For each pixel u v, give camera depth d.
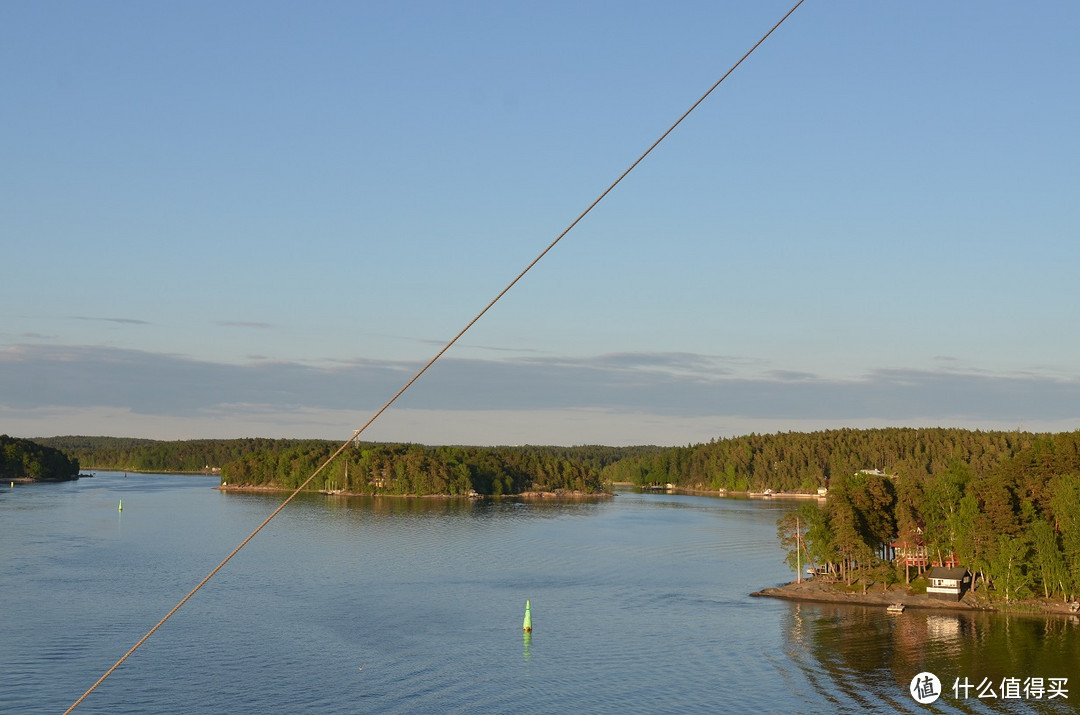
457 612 129.00
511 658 104.50
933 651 108.31
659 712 86.69
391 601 136.12
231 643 108.81
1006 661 103.75
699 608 133.75
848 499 152.12
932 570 143.25
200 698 88.56
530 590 147.38
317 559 178.38
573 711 86.62
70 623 115.56
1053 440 163.38
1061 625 122.06
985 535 141.00
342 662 101.75
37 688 90.25
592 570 169.75
